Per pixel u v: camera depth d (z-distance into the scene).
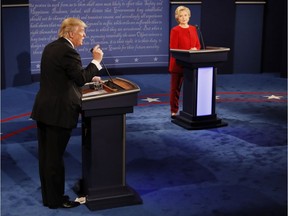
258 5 9.96
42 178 4.05
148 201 4.22
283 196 4.34
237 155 5.42
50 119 3.77
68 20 3.80
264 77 9.92
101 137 3.96
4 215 3.95
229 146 5.73
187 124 6.45
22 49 8.83
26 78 9.00
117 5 9.56
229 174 4.86
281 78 9.83
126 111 3.94
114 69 9.84
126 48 9.80
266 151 5.55
